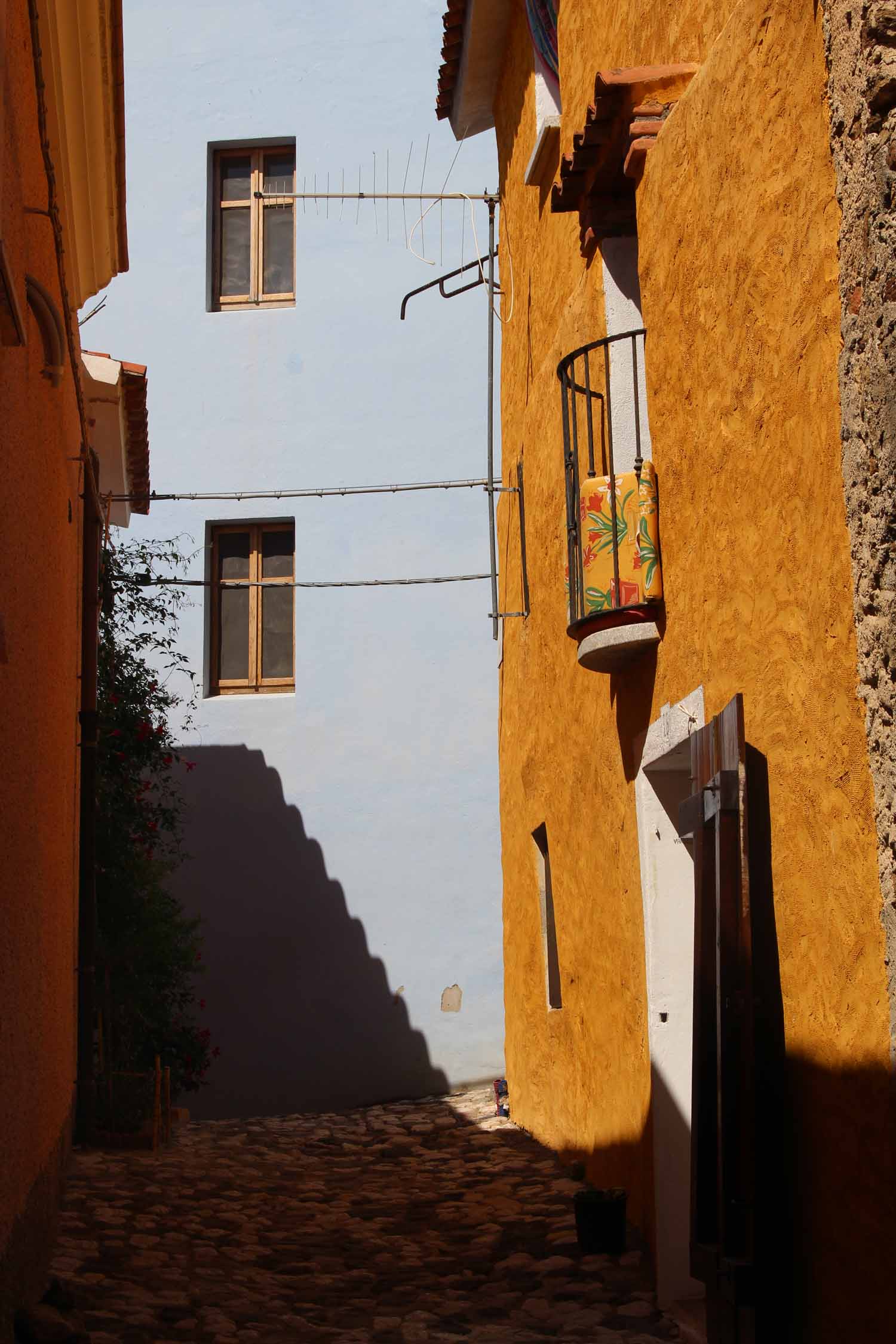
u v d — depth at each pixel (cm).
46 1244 634
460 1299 608
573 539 656
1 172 438
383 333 1539
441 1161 987
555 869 902
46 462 660
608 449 642
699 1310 557
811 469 394
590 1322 556
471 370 1524
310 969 1431
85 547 996
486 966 1419
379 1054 1412
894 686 326
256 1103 1412
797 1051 395
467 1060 1406
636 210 612
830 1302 366
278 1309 592
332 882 1444
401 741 1462
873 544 337
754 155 446
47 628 683
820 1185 376
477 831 1438
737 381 466
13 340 469
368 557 1497
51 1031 710
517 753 1100
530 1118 1054
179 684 1487
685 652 544
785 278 418
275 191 1605
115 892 1145
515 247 1107
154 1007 1225
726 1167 418
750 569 453
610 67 727
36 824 630
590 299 724
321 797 1459
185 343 1556
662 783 629
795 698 405
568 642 841
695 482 525
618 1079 702
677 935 619
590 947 779
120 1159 940
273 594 1533
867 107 337
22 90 528
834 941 369
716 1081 454
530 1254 672
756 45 445
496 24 1105
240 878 1452
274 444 1529
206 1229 746
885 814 331
